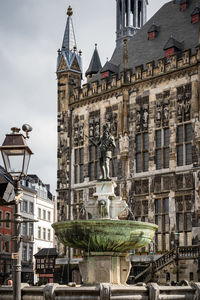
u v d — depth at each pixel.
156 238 47.94
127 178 51.31
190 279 41.44
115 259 23.48
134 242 22.44
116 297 18.73
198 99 46.72
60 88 60.06
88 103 56.72
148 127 50.50
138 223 21.94
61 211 57.50
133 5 75.44
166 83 49.56
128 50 58.12
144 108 51.09
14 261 15.88
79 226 21.80
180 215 46.72
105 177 26.34
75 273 54.59
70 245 23.16
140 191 50.22
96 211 26.00
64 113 59.06
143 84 51.44
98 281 23.12
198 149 46.09
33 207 96.25
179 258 42.41
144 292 19.41
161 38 55.16
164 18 57.72
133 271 46.28
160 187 48.62
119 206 25.98
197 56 47.22
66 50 60.97
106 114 54.53
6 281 32.59
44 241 101.31
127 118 52.28
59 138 59.09
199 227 44.69
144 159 50.59
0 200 18.70
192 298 20.36
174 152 48.00
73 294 19.00
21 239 16.03
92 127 55.81
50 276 76.12
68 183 57.28
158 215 48.28
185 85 48.03
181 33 53.41
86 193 55.25
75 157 57.44
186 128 47.59
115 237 21.88
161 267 43.22
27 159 16.28
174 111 48.59
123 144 51.97
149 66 51.06
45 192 105.19
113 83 54.03
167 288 19.81
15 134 16.38
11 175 16.06
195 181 45.78
